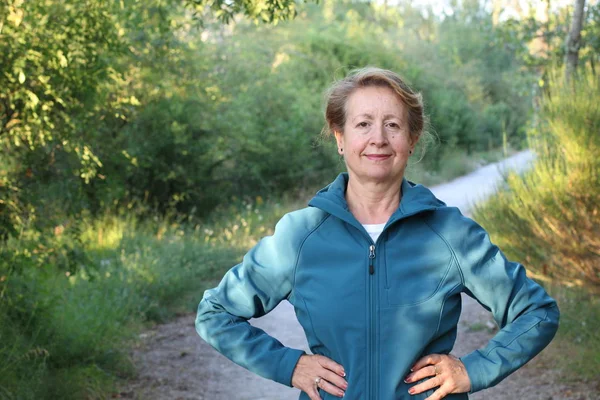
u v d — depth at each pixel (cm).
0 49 532
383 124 222
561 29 1102
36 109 561
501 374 209
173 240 1205
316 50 2620
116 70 694
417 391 208
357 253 214
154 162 1438
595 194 612
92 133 668
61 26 581
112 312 734
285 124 1861
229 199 1789
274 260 223
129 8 685
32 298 592
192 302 900
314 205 220
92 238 1102
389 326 210
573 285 691
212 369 664
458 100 3553
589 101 616
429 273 213
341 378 210
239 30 1928
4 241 575
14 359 520
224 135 1598
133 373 631
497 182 789
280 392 607
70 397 528
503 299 215
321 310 214
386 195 224
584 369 604
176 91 1394
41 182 628
